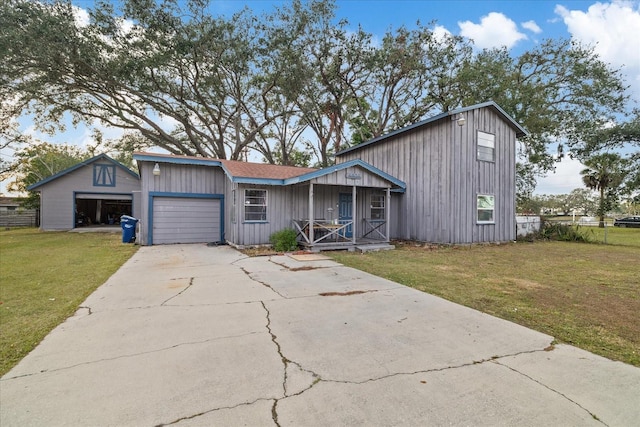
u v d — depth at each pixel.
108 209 24.78
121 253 9.55
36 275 6.40
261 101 24.20
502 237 13.02
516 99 16.94
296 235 10.70
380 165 14.81
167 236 11.92
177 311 4.22
